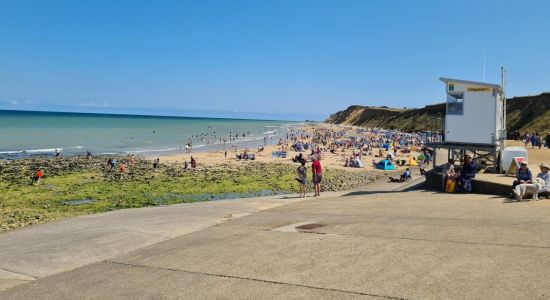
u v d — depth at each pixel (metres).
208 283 7.55
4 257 10.41
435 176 21.84
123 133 118.19
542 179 14.15
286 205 18.03
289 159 57.00
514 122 104.31
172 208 19.05
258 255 9.12
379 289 6.63
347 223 12.04
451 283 6.64
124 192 30.45
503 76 22.33
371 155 63.69
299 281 7.28
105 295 7.33
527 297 5.96
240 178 38.28
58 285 8.11
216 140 98.88
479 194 16.66
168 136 110.75
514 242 8.72
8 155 57.75
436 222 11.25
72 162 49.78
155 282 7.84
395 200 16.30
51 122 175.62
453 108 21.12
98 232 12.76
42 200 27.03
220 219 14.70
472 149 20.73
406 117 173.25
